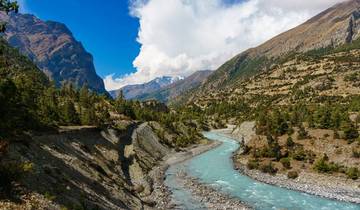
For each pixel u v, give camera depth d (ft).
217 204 250.78
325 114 398.83
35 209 130.52
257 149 398.83
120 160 331.77
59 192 165.48
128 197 237.04
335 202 258.98
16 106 184.55
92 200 187.52
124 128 444.14
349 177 296.71
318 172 314.96
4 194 127.65
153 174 342.44
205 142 590.55
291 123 437.58
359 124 404.77
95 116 395.14
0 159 144.87
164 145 501.97
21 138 195.00
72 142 278.26
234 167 382.83
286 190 292.40
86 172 228.22
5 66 173.68
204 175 351.25
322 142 351.46
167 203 251.19
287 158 346.95
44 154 206.08
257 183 316.60
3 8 114.52
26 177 152.15
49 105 344.69
